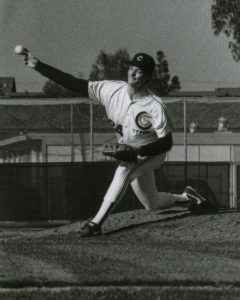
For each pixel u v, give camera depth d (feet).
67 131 181.98
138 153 39.68
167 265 30.66
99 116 175.01
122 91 40.68
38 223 86.94
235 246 37.17
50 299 24.57
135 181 43.60
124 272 28.86
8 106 195.21
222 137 143.43
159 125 39.88
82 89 40.96
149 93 40.45
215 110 208.74
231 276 28.30
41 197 86.99
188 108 208.03
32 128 188.65
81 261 31.60
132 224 43.73
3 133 186.70
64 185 87.04
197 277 27.91
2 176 87.30
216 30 187.21
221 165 85.76
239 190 86.58
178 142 142.51
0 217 86.89
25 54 40.60
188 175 85.30
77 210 86.94
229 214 45.50
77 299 24.52
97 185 86.74
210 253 34.45
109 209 41.52
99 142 142.20
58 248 35.94
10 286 26.58
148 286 26.66
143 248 35.94
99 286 26.66
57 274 28.45
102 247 36.32
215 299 24.58
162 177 84.74
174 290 25.80
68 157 141.28
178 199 45.78
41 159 144.15
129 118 40.37
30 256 33.14
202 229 42.09
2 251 34.94
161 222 43.86
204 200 46.47
